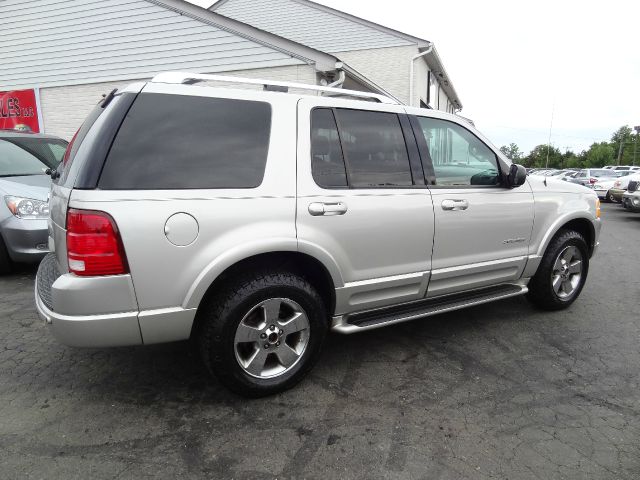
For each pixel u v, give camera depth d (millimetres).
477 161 3553
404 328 3855
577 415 2605
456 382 2961
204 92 2557
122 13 10906
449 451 2277
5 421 2480
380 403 2703
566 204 4035
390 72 17875
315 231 2705
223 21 10266
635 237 9078
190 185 2406
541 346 3520
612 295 4832
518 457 2240
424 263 3203
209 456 2217
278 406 2660
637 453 2281
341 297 2896
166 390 2820
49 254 3105
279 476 2092
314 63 9953
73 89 11688
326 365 3182
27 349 3348
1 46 12016
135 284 2287
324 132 2857
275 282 2617
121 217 2223
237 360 2590
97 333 2279
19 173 5359
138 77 11109
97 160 2266
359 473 2117
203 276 2398
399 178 3102
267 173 2605
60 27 11414
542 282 4039
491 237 3531
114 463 2158
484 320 4043
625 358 3332
